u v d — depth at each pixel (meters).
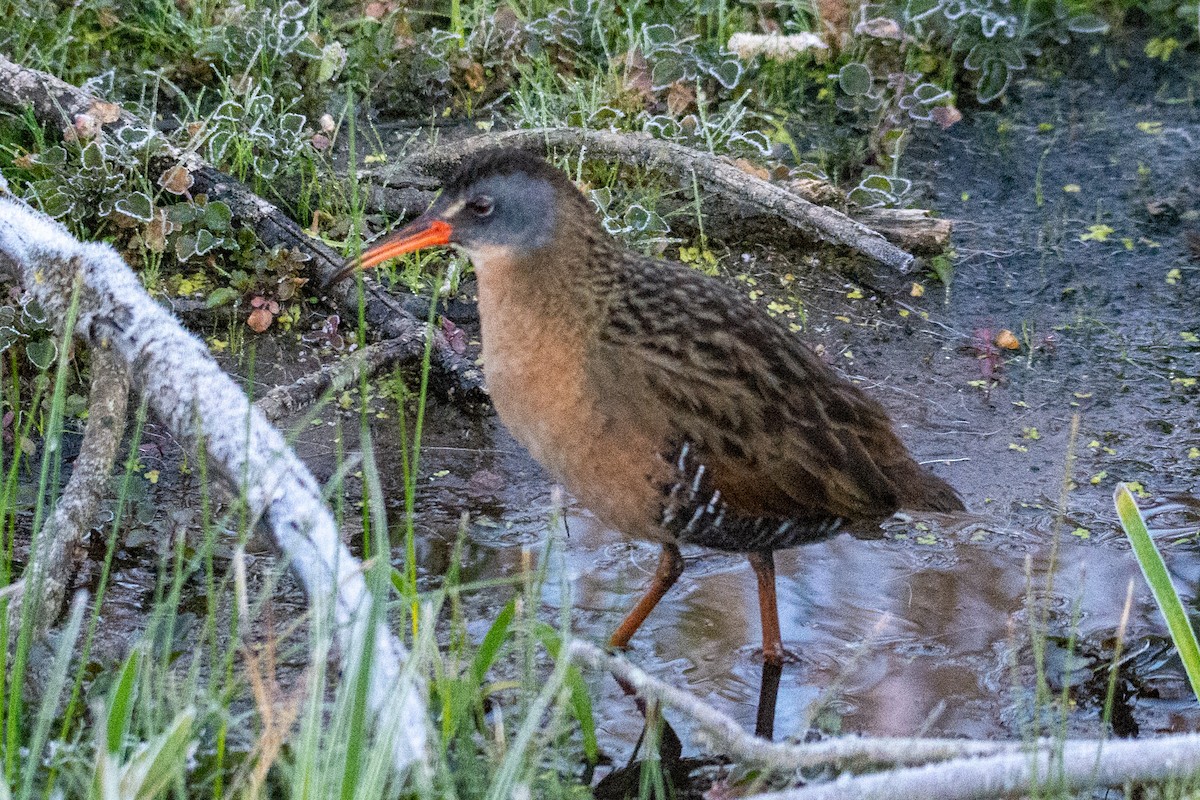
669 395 7.59
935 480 8.24
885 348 10.95
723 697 7.92
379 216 11.43
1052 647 8.27
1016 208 12.57
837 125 13.35
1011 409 10.38
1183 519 9.37
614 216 11.57
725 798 7.04
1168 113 13.82
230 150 11.55
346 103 12.55
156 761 5.45
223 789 6.57
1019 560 9.03
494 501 9.42
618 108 12.52
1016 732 7.65
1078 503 9.52
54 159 10.57
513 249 7.61
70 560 7.65
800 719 7.74
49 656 7.47
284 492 6.80
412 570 7.21
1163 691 8.00
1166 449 10.04
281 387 9.55
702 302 7.87
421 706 6.21
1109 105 13.92
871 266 11.80
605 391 7.59
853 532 9.12
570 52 13.08
